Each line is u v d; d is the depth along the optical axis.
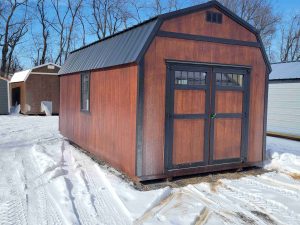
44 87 19.58
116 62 6.25
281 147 9.71
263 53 6.97
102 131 7.18
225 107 6.55
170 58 5.86
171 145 5.94
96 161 7.39
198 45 6.17
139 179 5.63
